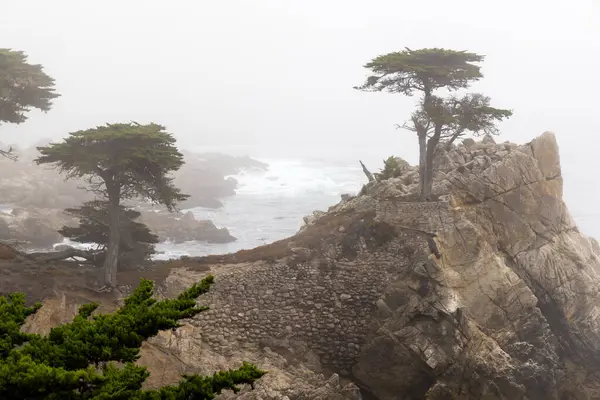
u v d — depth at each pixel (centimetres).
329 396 3375
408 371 3741
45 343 1232
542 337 3950
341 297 4041
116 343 1262
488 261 4078
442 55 4425
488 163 4656
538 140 4722
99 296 3634
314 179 16562
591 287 4372
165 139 3950
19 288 3397
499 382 3631
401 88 4712
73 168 4194
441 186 4603
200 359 3419
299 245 4506
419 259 4025
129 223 4456
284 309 3959
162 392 1231
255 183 15950
